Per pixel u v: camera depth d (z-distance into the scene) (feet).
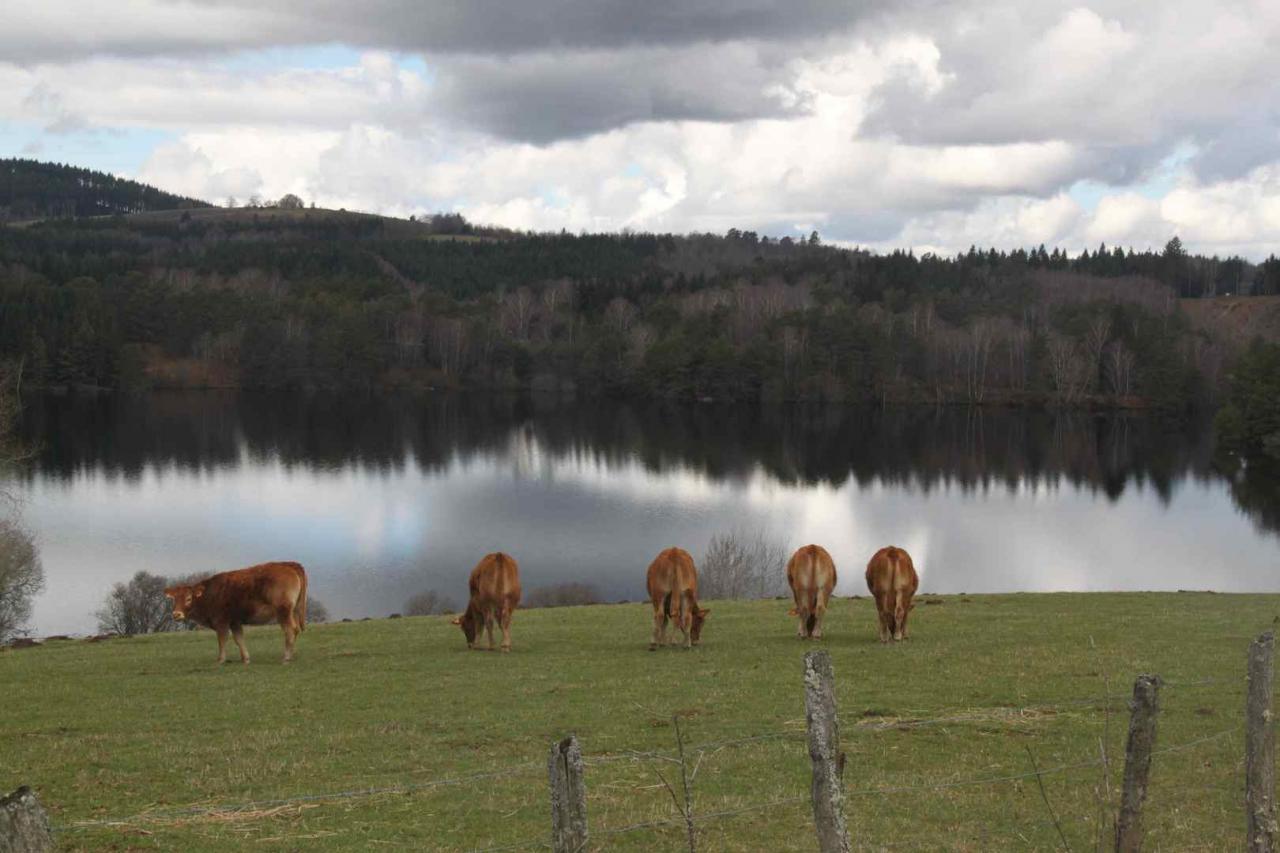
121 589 169.68
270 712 51.08
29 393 460.14
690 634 67.67
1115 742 41.98
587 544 229.04
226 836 33.68
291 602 66.95
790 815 35.09
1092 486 305.53
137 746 44.93
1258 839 25.88
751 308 591.78
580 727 46.26
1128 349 488.02
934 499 285.84
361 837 33.50
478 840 33.09
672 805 35.94
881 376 497.05
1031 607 85.71
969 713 46.93
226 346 522.06
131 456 336.90
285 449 358.64
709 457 352.49
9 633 156.35
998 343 520.83
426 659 66.03
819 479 313.94
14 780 40.29
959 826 33.96
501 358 551.18
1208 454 359.46
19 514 187.52
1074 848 32.04
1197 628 69.41
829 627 76.84
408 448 366.63
